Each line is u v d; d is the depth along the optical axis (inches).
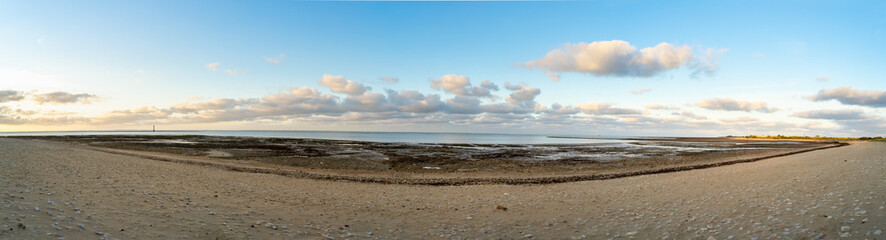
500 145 2869.1
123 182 619.5
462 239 397.1
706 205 502.3
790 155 1680.6
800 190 538.6
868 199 419.8
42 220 333.4
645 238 375.6
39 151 1230.3
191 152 1740.9
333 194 681.0
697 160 1557.6
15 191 447.8
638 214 486.9
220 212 454.6
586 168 1275.8
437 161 1496.1
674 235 375.2
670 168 1197.1
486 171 1191.6
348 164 1343.5
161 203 471.5
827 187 537.3
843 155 1279.5
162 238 325.1
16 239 272.4
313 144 2583.7
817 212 388.8
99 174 698.8
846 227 324.8
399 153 1868.8
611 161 1531.7
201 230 365.1
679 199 573.0
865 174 630.5
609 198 630.5
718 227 383.9
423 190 778.8
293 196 628.1
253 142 2748.5
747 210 441.1
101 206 420.5
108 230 331.3
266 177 909.8
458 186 845.2
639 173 1083.3
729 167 1140.5
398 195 700.0
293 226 419.2
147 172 808.3
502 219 492.7
